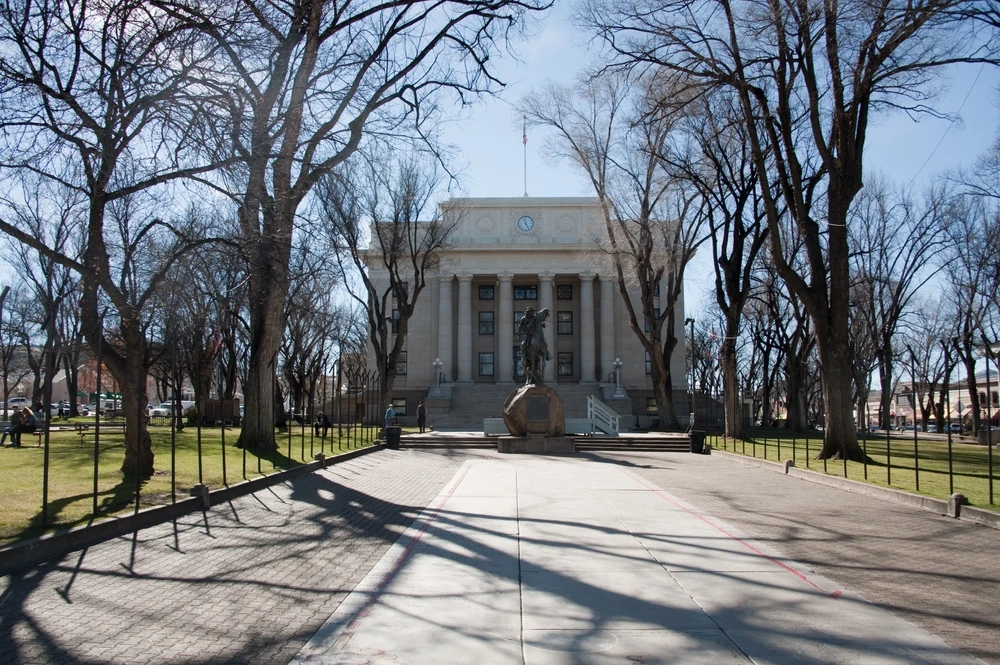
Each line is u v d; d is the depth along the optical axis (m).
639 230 44.91
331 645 5.91
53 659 5.63
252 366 23.41
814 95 21.66
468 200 63.69
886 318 50.91
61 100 13.55
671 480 18.61
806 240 22.81
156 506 11.99
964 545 9.90
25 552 8.73
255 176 16.31
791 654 5.63
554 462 24.59
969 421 61.53
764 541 10.10
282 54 15.35
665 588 7.56
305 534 10.85
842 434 22.41
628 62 23.38
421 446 33.62
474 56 20.69
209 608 7.01
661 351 42.91
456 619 6.55
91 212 15.25
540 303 66.62
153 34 14.08
